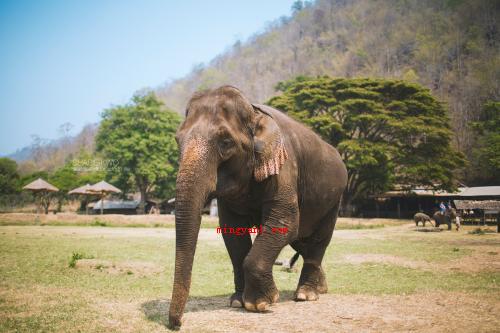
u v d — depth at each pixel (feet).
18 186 232.32
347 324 16.12
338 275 29.53
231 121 16.46
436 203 175.52
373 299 20.99
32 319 16.40
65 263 33.35
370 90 164.04
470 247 50.39
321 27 627.05
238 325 15.79
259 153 17.22
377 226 109.91
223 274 30.86
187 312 17.88
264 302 17.94
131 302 19.72
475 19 447.01
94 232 77.46
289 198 18.26
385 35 521.24
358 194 175.11
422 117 158.92
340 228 108.06
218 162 15.90
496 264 34.99
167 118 211.61
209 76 618.03
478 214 135.54
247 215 19.52
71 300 19.93
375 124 162.81
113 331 14.85
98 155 240.32
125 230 86.38
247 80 571.28
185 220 14.55
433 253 43.57
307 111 163.22
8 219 107.86
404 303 19.94
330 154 22.82
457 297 21.33
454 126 256.11
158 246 50.34
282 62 583.17
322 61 528.63
